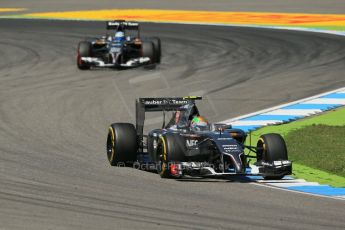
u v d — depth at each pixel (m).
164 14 175.88
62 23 160.12
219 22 156.38
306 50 111.00
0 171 47.62
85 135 61.59
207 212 37.88
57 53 114.94
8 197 40.25
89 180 45.53
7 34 139.25
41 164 50.31
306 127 63.44
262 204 40.12
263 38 125.38
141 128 51.81
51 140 59.25
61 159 52.25
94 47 102.19
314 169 50.75
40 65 103.19
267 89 83.44
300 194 43.28
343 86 84.31
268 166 46.06
